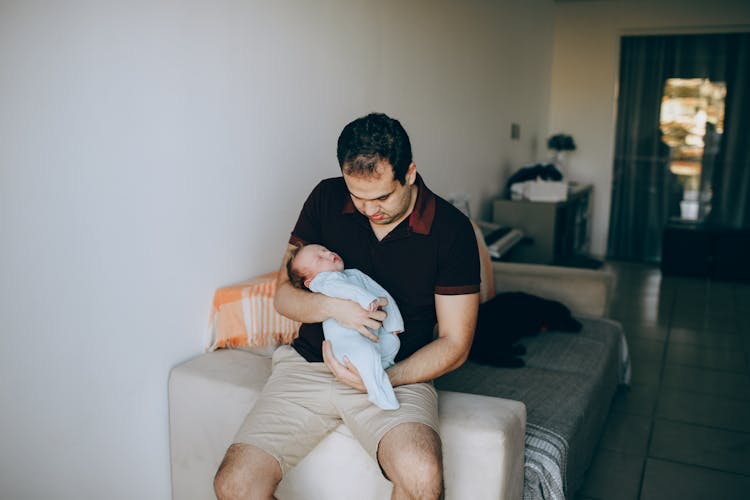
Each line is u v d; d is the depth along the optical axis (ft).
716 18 18.40
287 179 7.20
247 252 6.70
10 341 4.40
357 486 4.91
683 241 18.07
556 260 14.97
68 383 4.86
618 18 19.51
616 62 19.79
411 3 9.91
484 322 8.11
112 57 4.92
